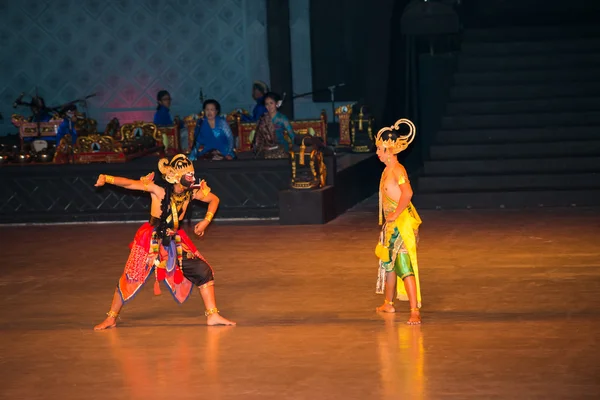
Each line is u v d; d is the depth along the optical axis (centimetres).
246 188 2103
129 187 1095
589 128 2400
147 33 3159
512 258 1514
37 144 2411
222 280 1414
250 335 1055
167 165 1088
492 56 2728
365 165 2433
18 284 1438
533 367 888
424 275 1401
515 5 3027
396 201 1113
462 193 2180
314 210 1980
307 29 3069
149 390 861
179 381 884
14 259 1672
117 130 2586
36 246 1816
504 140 2434
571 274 1371
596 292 1246
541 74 2631
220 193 2112
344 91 3056
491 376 863
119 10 3156
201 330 1091
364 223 1977
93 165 2134
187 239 1114
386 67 2770
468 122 2512
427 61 2784
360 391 834
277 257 1600
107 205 2147
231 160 2105
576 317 1098
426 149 2816
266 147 2184
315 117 3086
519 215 2017
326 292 1305
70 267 1573
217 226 2003
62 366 951
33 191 2150
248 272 1474
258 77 3133
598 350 940
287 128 2175
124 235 1927
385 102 2775
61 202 2150
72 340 1062
